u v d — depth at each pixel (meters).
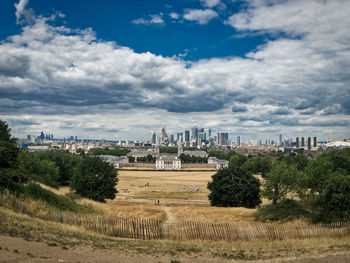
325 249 32.00
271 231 37.72
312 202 67.00
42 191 52.53
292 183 82.25
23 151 113.31
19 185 50.03
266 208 66.38
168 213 72.81
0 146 61.59
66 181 151.88
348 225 40.75
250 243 35.06
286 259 27.59
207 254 29.59
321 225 40.25
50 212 40.75
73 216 38.62
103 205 73.88
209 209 77.62
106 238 33.50
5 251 21.72
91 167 87.38
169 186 170.38
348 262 26.17
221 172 94.12
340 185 53.12
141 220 38.09
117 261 24.08
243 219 64.94
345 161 116.56
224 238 37.09
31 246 24.48
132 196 130.75
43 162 119.38
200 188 162.12
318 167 84.88
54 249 24.97
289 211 62.34
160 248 30.81
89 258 23.92
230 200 87.06
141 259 25.64
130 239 35.50
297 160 192.50
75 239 30.02
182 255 28.56
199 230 37.50
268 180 85.94
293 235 38.03
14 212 36.94
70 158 173.75
